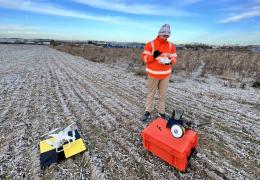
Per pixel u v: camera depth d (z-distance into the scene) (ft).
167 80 13.29
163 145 8.87
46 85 24.84
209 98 20.84
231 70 40.27
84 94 21.26
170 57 12.58
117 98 20.01
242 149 10.84
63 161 9.34
